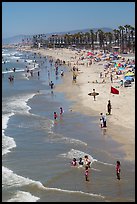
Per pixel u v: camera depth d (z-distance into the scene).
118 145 29.59
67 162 26.45
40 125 38.12
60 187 22.22
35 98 55.88
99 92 54.66
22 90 65.12
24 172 24.91
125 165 25.02
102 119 35.34
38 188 22.17
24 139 32.97
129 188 21.42
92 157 26.97
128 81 57.12
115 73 75.62
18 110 46.72
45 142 31.78
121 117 38.59
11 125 38.47
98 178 23.11
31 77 87.62
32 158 27.67
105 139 31.47
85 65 109.19
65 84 69.44
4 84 75.31
